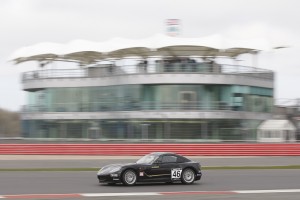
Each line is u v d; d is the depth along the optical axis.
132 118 49.19
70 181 23.44
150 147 41.16
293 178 25.33
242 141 48.62
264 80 53.69
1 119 87.38
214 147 41.28
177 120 48.16
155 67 49.81
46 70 56.34
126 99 50.44
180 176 22.12
